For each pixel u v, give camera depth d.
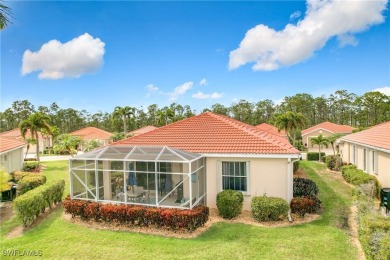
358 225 10.59
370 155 20.86
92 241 10.62
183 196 14.23
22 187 17.47
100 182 14.83
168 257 9.20
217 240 10.48
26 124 37.25
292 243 10.11
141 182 14.41
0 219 14.14
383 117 75.88
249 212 14.05
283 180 13.72
